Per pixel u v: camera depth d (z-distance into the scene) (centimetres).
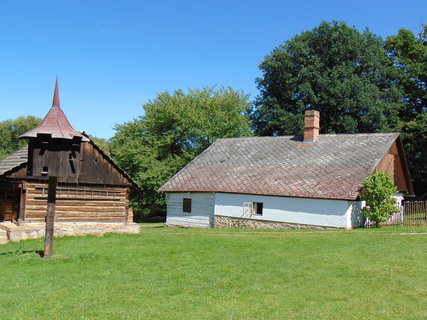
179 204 3075
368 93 3906
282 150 3019
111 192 2344
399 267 1269
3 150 5791
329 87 4000
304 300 973
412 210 2386
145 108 4488
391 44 4472
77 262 1357
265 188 2630
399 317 863
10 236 1758
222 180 2909
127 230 2100
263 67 4509
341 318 859
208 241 1805
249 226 2669
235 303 955
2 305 945
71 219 2200
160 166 4028
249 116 4609
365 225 2372
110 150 4762
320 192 2377
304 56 4316
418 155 3991
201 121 4125
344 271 1228
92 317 873
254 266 1301
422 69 4106
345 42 4150
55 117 1391
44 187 2103
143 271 1250
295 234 2078
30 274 1203
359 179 2364
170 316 876
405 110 4369
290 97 4272
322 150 2831
